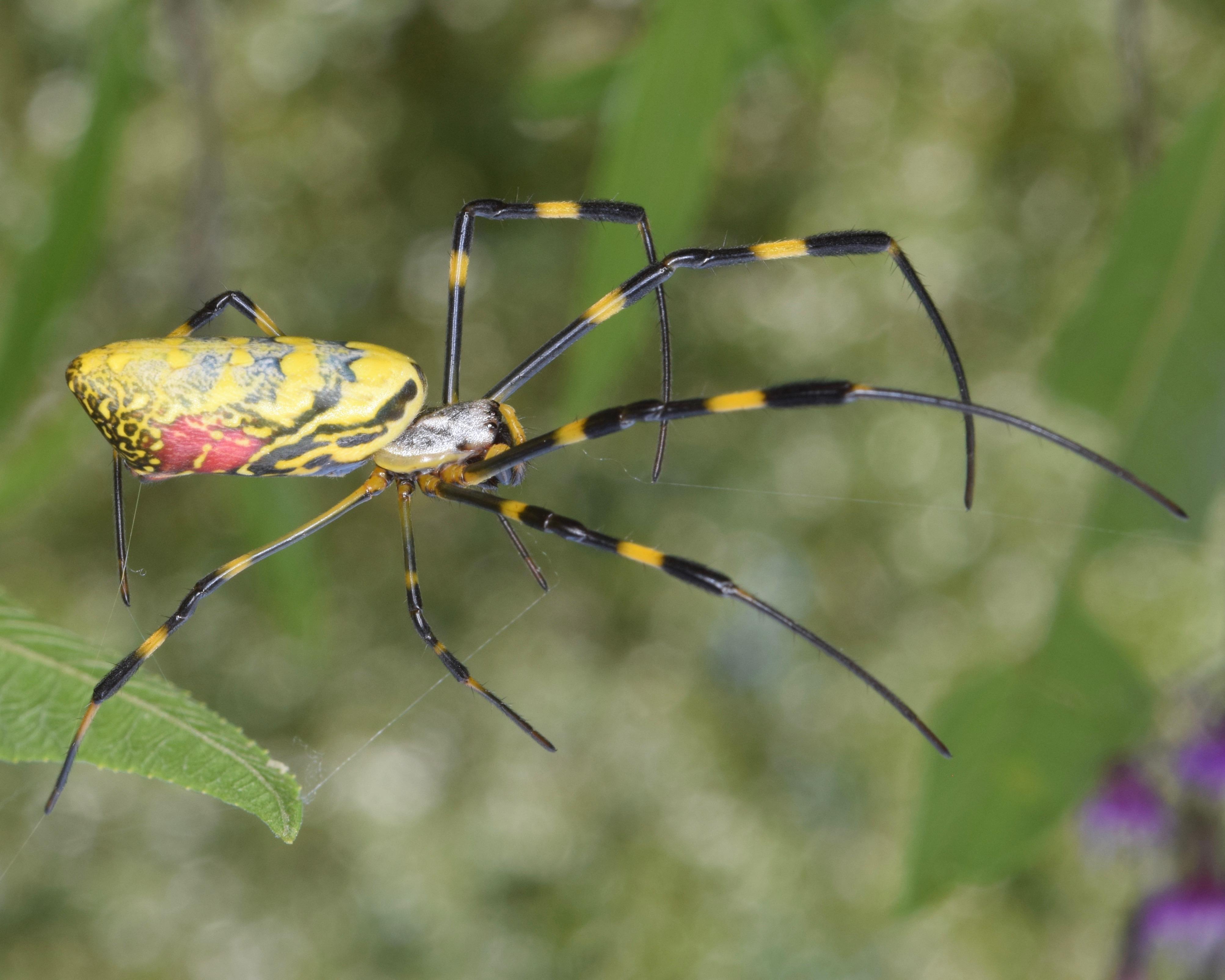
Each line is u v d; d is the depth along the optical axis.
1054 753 0.21
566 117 0.24
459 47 0.35
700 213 0.22
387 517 0.38
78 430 0.25
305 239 0.36
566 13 0.34
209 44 0.24
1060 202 0.34
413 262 0.36
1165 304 0.21
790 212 0.36
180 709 0.20
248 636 0.37
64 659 0.20
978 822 0.21
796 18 0.22
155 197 0.34
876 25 0.33
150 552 0.37
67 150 0.25
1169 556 0.31
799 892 0.37
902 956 0.35
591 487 0.38
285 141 0.36
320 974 0.37
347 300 0.36
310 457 0.20
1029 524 0.36
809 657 0.38
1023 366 0.35
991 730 0.21
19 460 0.25
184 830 0.38
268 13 0.34
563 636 0.39
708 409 0.20
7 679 0.20
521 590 0.38
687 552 0.38
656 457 0.21
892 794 0.37
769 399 0.20
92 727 0.19
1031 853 0.21
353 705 0.38
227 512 0.37
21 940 0.36
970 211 0.35
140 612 0.37
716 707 0.39
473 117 0.35
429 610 0.38
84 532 0.37
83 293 0.31
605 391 0.22
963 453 0.36
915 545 0.37
